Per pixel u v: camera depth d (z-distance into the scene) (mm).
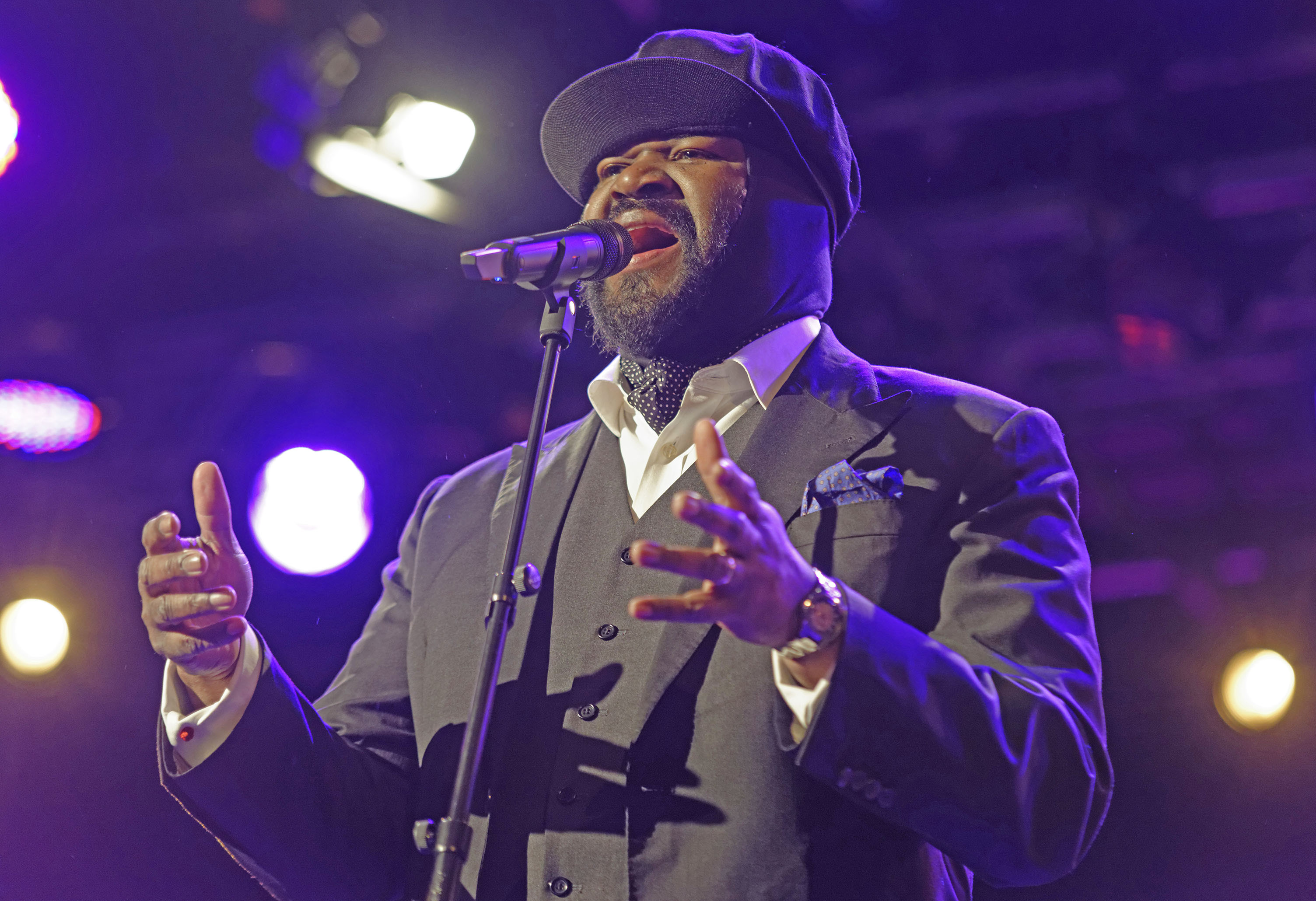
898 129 10992
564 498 4191
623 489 4121
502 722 3742
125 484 11422
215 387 11719
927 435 3871
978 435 3855
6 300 11336
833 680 2959
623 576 3840
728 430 4113
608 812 3416
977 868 3266
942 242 11227
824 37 10375
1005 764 3061
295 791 3783
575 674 3697
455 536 4375
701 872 3271
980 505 3736
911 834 3416
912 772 3029
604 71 4438
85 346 11625
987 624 3479
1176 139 10625
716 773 3367
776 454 3904
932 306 11227
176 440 11586
